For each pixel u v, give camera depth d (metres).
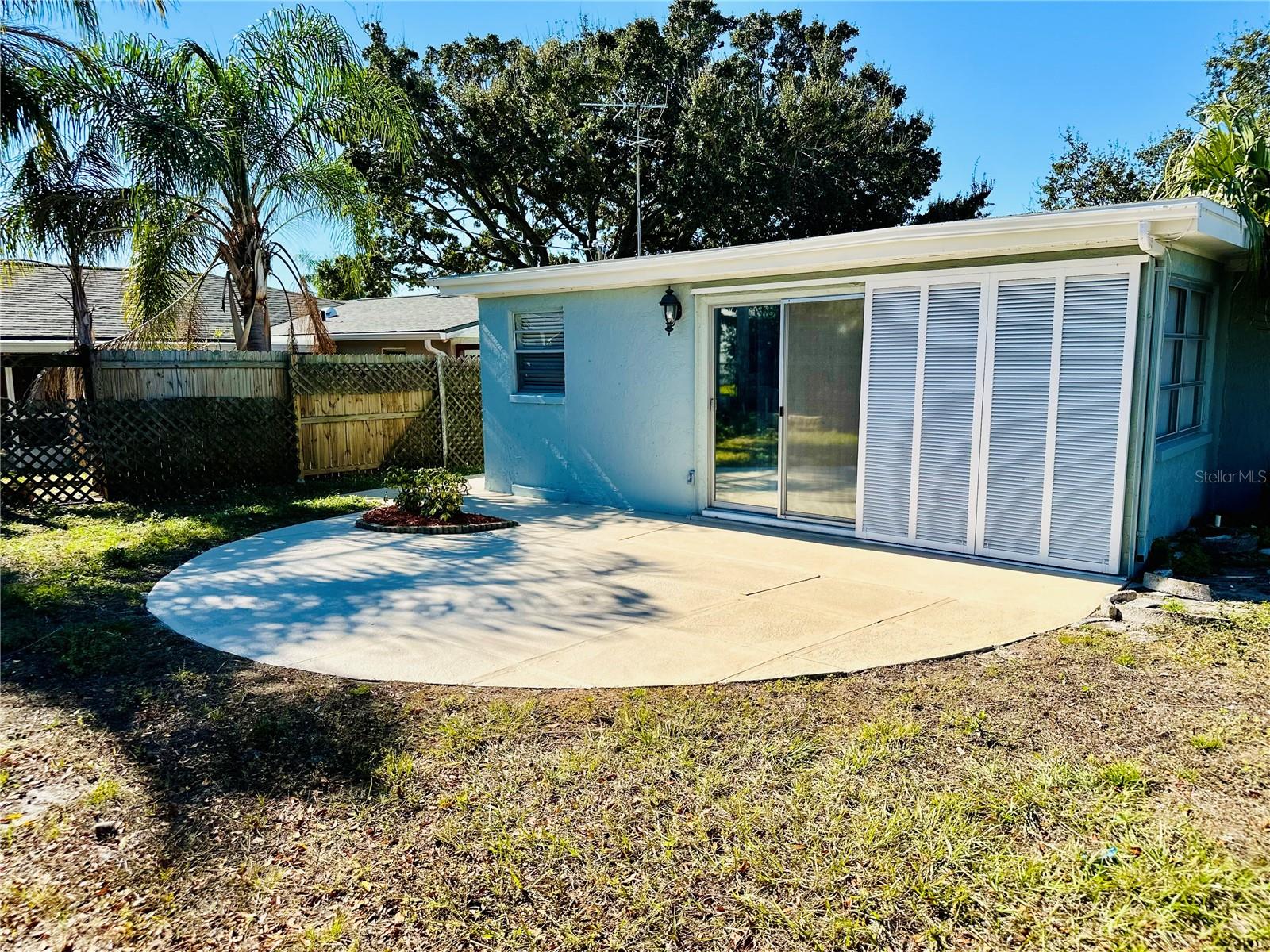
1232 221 5.87
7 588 5.90
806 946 2.27
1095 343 5.84
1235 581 5.75
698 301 8.29
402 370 12.97
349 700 3.96
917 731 3.52
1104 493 5.93
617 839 2.77
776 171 21.70
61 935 2.37
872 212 24.27
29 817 2.97
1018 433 6.28
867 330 7.02
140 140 9.47
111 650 4.66
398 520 8.25
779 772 3.21
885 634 4.83
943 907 2.42
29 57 9.39
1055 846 2.68
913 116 25.42
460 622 5.17
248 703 3.93
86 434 9.54
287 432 11.55
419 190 23.00
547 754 3.39
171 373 10.34
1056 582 5.86
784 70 25.23
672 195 21.72
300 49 10.95
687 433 8.59
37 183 10.05
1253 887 2.43
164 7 9.88
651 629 5.00
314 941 2.32
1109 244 5.55
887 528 7.18
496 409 10.51
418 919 2.40
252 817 2.95
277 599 5.72
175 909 2.48
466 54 22.50
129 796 3.10
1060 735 3.46
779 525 7.95
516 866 2.64
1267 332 7.70
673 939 2.31
